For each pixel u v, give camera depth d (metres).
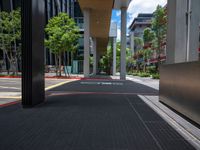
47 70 43.03
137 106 9.81
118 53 67.19
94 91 15.64
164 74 10.34
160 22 43.16
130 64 93.88
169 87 9.45
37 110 8.71
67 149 4.75
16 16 31.39
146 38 60.22
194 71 6.74
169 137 5.66
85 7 31.12
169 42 10.81
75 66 53.59
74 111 8.58
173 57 10.24
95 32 48.00
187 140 5.46
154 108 9.38
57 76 33.69
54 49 32.00
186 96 7.43
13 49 34.38
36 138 5.43
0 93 14.09
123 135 5.74
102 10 32.19
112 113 8.30
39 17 10.21
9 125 6.56
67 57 55.41
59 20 31.19
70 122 6.91
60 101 11.02
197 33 10.22
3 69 37.12
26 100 9.36
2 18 32.34
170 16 10.72
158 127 6.53
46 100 11.34
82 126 6.49
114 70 49.50
